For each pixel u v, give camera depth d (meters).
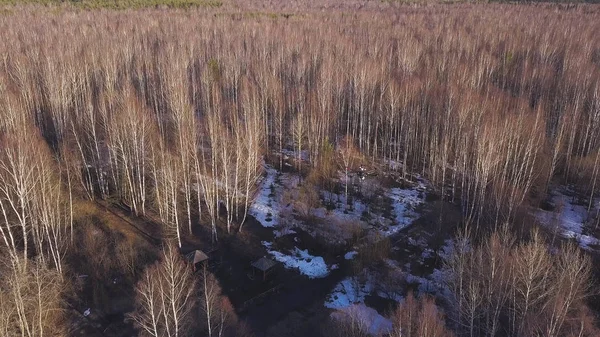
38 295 30.64
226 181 47.84
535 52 89.62
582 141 65.12
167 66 76.62
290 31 101.06
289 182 59.38
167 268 32.00
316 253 46.56
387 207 54.62
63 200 47.53
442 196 54.28
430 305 32.22
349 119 73.50
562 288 32.03
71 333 35.19
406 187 59.66
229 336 34.75
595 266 42.03
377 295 40.88
